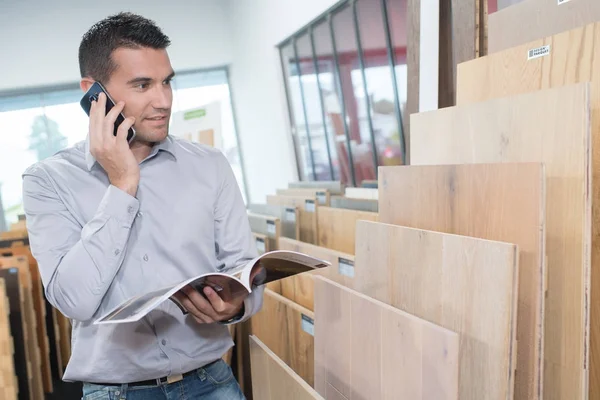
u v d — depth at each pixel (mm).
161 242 1136
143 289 1127
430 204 1377
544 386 1209
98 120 990
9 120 6293
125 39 991
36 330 2934
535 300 1065
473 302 1109
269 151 6180
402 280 1368
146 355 1133
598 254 1244
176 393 1181
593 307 1273
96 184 1101
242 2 6125
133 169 1007
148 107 1035
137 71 1000
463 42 1944
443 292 1204
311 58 4973
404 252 1357
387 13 3832
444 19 2135
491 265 1056
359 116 4504
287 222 2959
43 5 6141
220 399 1236
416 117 1602
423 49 2215
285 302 2096
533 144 1174
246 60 6324
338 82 4656
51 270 1031
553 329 1163
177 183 1164
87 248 978
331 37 4543
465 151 1396
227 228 1235
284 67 5492
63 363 3344
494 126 1290
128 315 830
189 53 6719
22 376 2619
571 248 1099
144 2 6445
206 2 6668
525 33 1598
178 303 1072
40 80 6281
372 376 1304
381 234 1466
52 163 1105
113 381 1133
